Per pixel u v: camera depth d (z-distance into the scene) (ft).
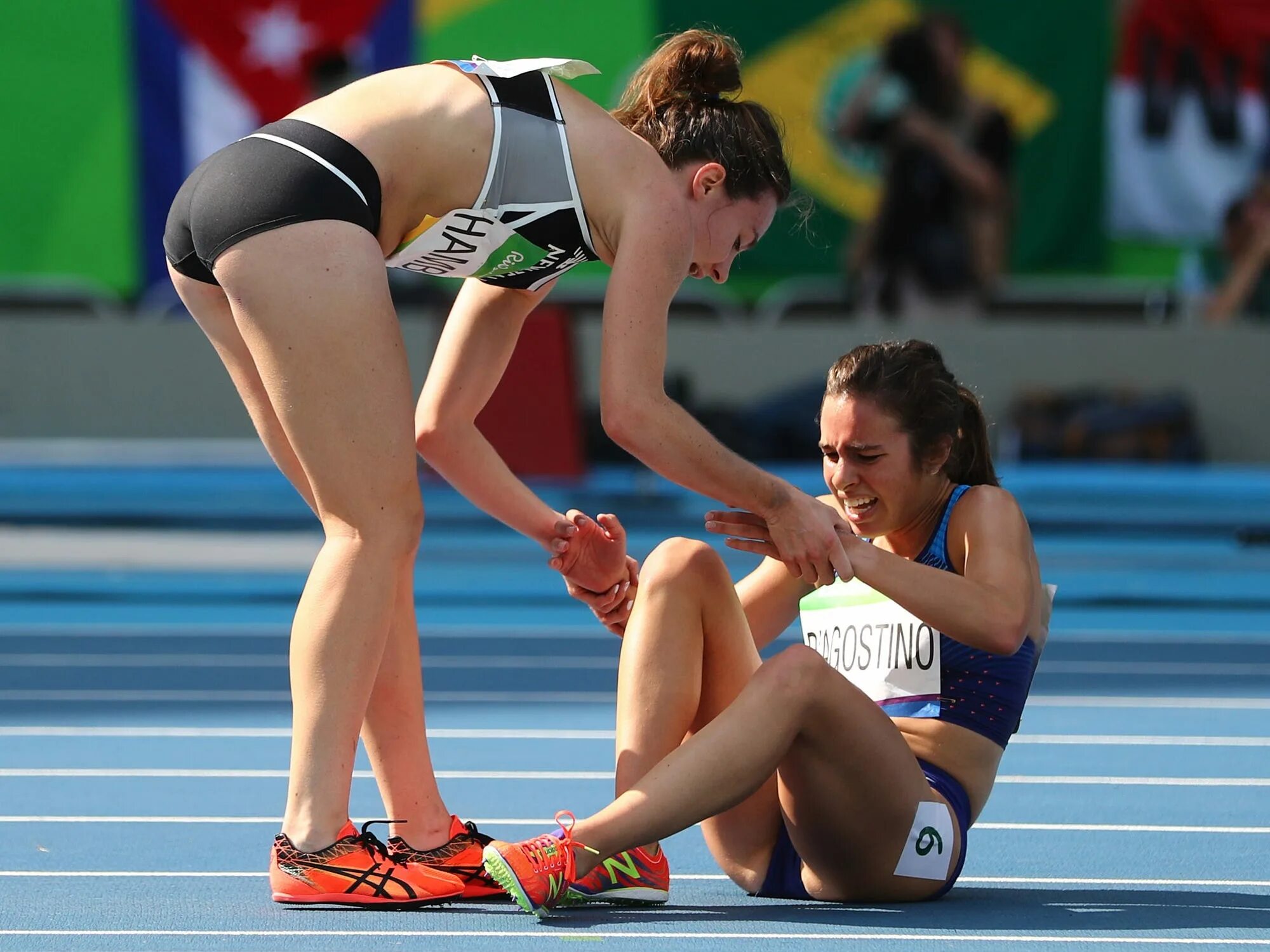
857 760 35.45
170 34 173.58
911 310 178.81
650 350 36.35
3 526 141.28
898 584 36.24
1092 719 70.33
